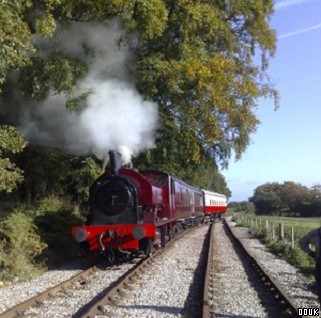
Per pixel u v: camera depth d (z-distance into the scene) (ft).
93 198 42.80
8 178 33.40
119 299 26.61
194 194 94.94
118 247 40.40
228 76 56.90
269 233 70.59
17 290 30.04
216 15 55.47
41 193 55.06
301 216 239.30
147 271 37.22
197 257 46.75
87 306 25.36
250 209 321.11
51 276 35.60
